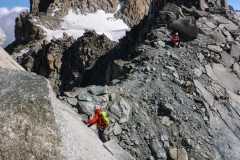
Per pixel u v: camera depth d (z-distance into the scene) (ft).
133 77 58.18
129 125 44.70
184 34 81.25
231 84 67.67
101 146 27.96
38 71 192.13
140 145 42.73
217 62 72.33
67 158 10.25
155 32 81.76
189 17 82.17
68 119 22.76
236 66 74.43
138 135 43.88
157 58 65.98
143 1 370.94
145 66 62.95
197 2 101.91
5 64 22.09
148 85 54.80
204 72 65.77
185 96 54.65
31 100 10.32
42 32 265.13
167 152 43.09
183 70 62.69
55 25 294.66
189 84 57.26
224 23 91.97
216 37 82.94
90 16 337.11
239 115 59.36
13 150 9.68
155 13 116.67
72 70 176.96
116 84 56.03
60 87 175.22
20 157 9.68
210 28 86.43
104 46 177.99
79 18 325.01
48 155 9.94
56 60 185.78
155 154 41.93
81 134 22.65
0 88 10.75
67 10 328.29
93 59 170.19
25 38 279.90
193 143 44.88
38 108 10.30
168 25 86.99
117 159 28.73
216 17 94.89
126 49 141.69
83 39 183.83
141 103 49.75
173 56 66.33
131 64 68.64
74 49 186.29
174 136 45.60
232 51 79.10
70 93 46.37
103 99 46.75
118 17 352.69
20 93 10.48
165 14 90.22
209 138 47.88
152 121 47.14
